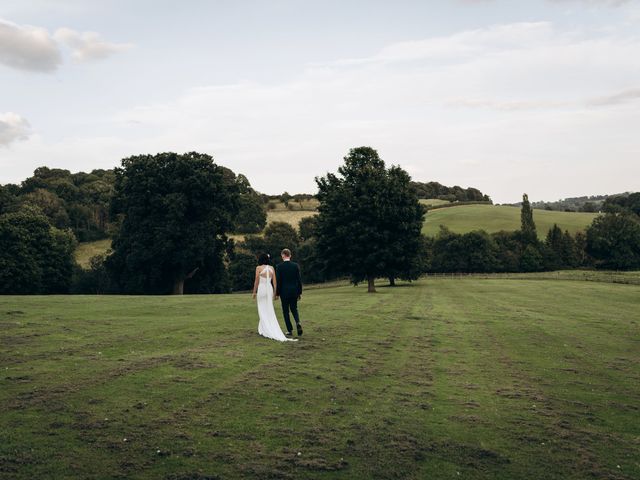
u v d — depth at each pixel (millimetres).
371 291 48594
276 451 6492
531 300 35594
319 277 104438
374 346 14148
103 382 9125
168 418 7414
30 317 17406
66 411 7523
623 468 6414
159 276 55938
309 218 129500
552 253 118312
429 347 14422
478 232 115812
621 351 14695
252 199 128625
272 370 10586
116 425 7062
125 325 16453
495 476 6102
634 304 32750
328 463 6223
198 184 55156
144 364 10594
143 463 5973
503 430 7598
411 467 6242
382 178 50062
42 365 10289
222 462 6109
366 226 47625
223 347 12969
